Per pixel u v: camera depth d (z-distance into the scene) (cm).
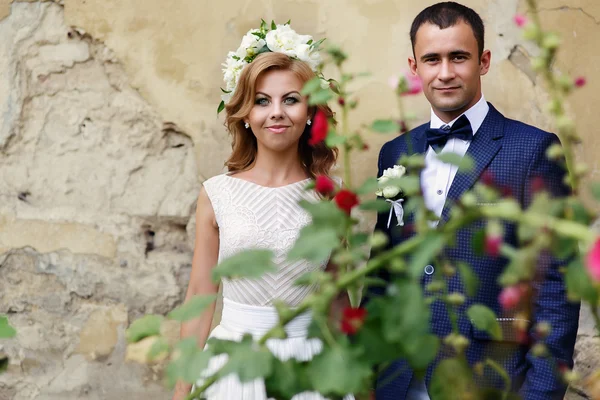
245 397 219
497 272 209
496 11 285
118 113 309
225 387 221
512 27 284
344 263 98
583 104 279
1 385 313
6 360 129
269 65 235
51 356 311
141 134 308
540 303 208
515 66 285
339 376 92
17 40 313
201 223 254
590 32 278
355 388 92
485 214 85
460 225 88
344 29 293
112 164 310
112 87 310
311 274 97
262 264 94
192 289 251
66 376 310
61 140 312
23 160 314
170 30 305
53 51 312
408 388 214
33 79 313
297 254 91
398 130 107
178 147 308
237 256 95
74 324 310
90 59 311
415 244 91
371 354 97
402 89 122
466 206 88
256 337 229
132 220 310
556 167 218
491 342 204
